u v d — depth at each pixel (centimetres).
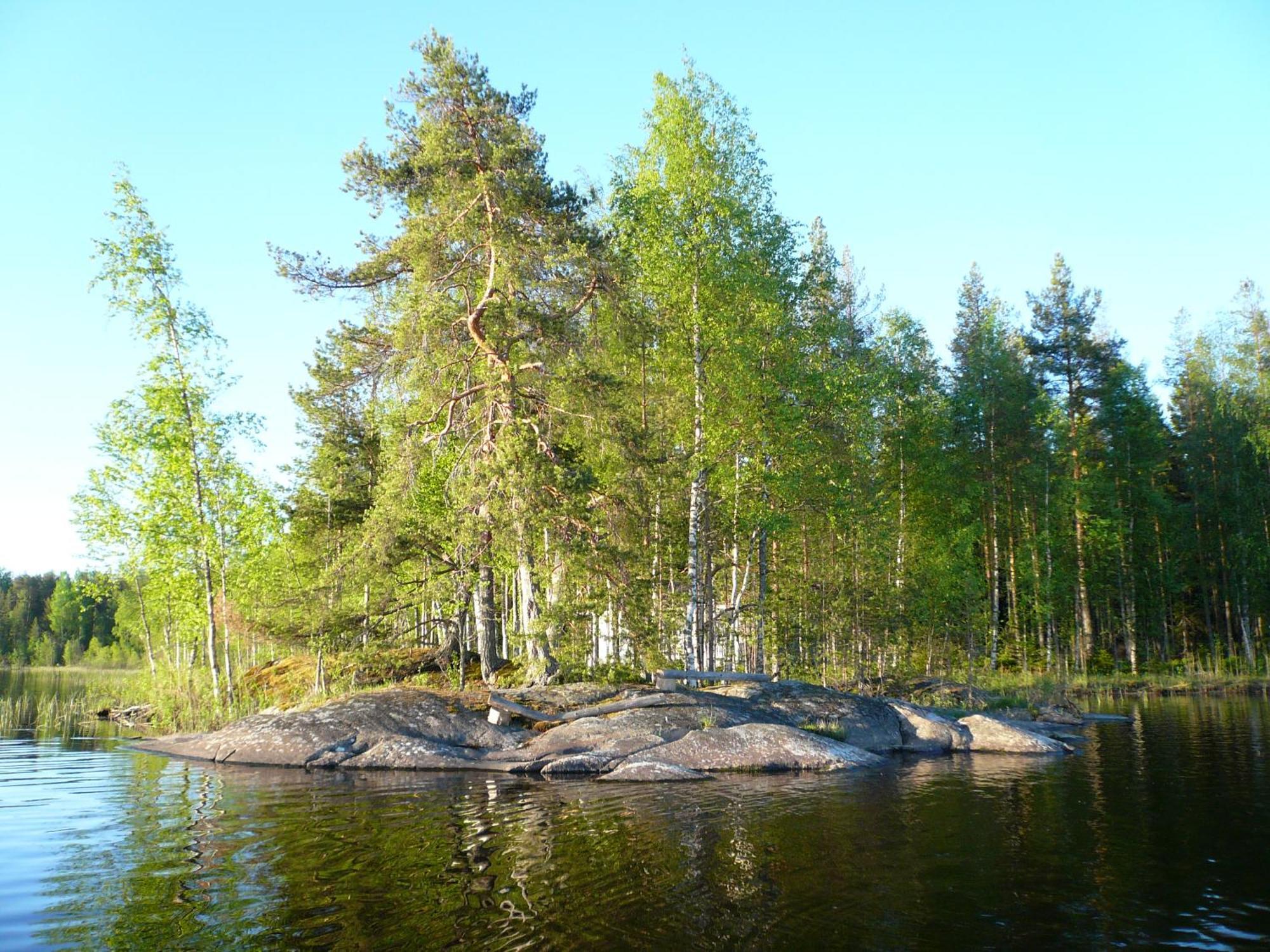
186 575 2748
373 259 2239
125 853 876
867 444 3250
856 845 912
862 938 628
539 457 2002
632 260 2355
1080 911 695
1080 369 4475
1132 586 4444
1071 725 2373
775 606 2759
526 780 1405
